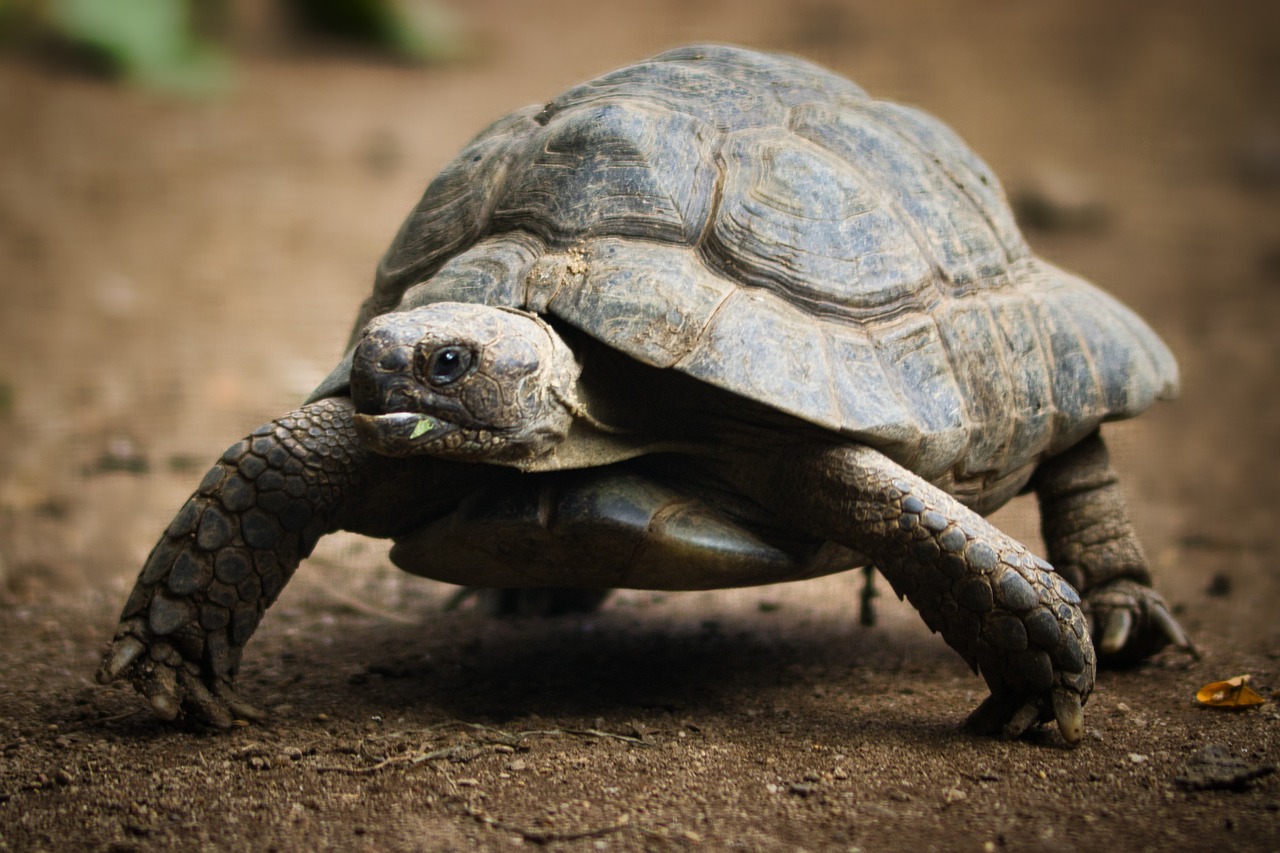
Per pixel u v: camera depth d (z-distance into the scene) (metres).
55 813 3.49
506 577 4.32
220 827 3.38
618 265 4.02
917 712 4.41
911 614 6.13
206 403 9.90
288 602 6.21
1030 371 4.73
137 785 3.66
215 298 12.61
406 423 3.59
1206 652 5.29
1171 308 13.65
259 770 3.76
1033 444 4.72
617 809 3.47
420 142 18.09
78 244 13.88
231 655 4.05
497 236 4.33
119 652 3.92
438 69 22.06
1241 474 9.23
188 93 19.47
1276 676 4.87
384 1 22.53
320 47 22.69
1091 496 5.26
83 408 9.73
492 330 3.72
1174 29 25.23
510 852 3.21
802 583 6.82
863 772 3.76
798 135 4.58
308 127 18.53
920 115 5.31
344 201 15.80
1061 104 21.02
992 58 23.19
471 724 4.19
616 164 4.25
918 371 4.24
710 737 4.09
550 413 3.83
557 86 20.92
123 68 19.56
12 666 4.99
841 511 4.01
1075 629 3.90
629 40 24.00
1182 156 18.92
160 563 3.96
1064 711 3.92
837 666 5.12
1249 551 7.31
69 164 16.28
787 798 3.55
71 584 6.33
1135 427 10.58
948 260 4.65
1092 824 3.37
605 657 5.23
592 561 4.10
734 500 4.23
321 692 4.62
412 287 4.38
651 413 4.12
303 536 4.03
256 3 24.45
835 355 4.05
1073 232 16.00
